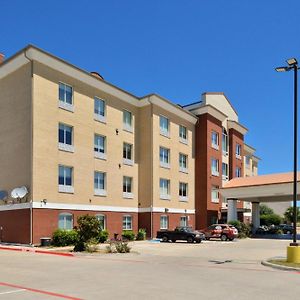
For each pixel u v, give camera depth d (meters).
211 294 10.39
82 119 34.22
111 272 14.90
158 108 42.12
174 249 27.97
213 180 48.78
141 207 40.78
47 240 28.14
